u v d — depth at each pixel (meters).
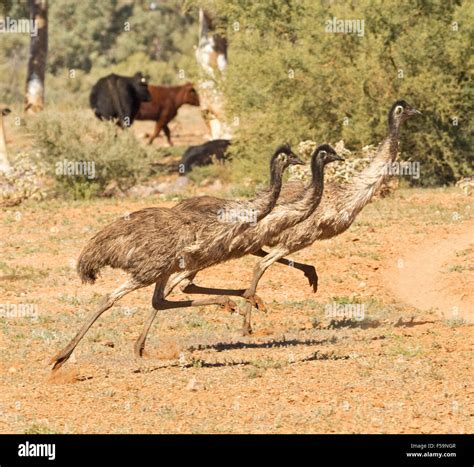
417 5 29.73
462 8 29.17
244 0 31.47
